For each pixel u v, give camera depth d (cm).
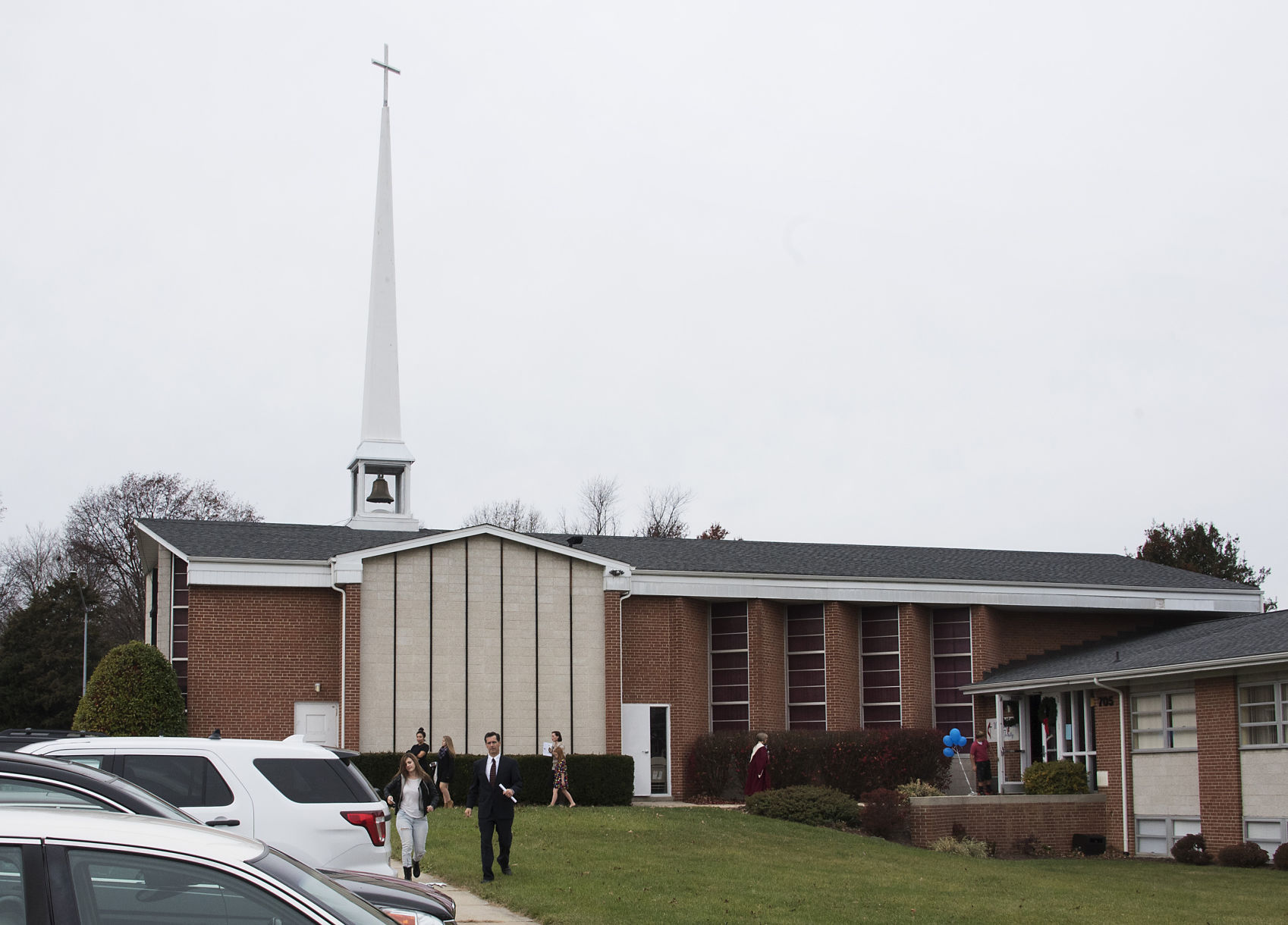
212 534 3644
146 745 1262
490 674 3459
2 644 7300
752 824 2936
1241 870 2777
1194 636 3562
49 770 946
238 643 3438
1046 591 4125
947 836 3144
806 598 3925
